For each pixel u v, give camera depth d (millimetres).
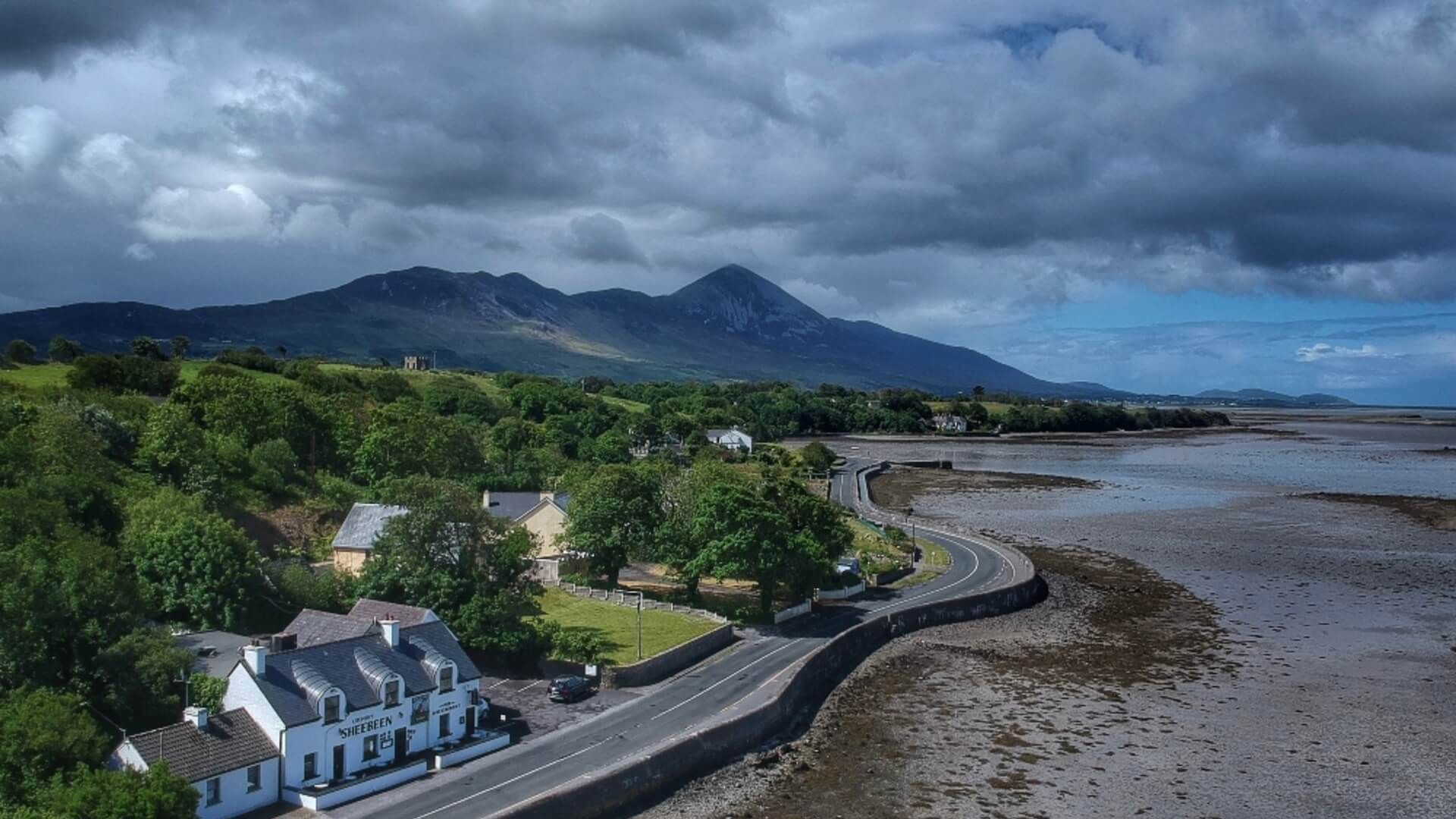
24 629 56844
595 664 79125
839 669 88938
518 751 65062
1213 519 182500
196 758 53500
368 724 61188
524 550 84188
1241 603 117000
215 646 70312
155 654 59562
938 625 106875
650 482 110125
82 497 87188
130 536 82000
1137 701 81875
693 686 79188
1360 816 61438
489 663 81938
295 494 121500
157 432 113062
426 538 81312
